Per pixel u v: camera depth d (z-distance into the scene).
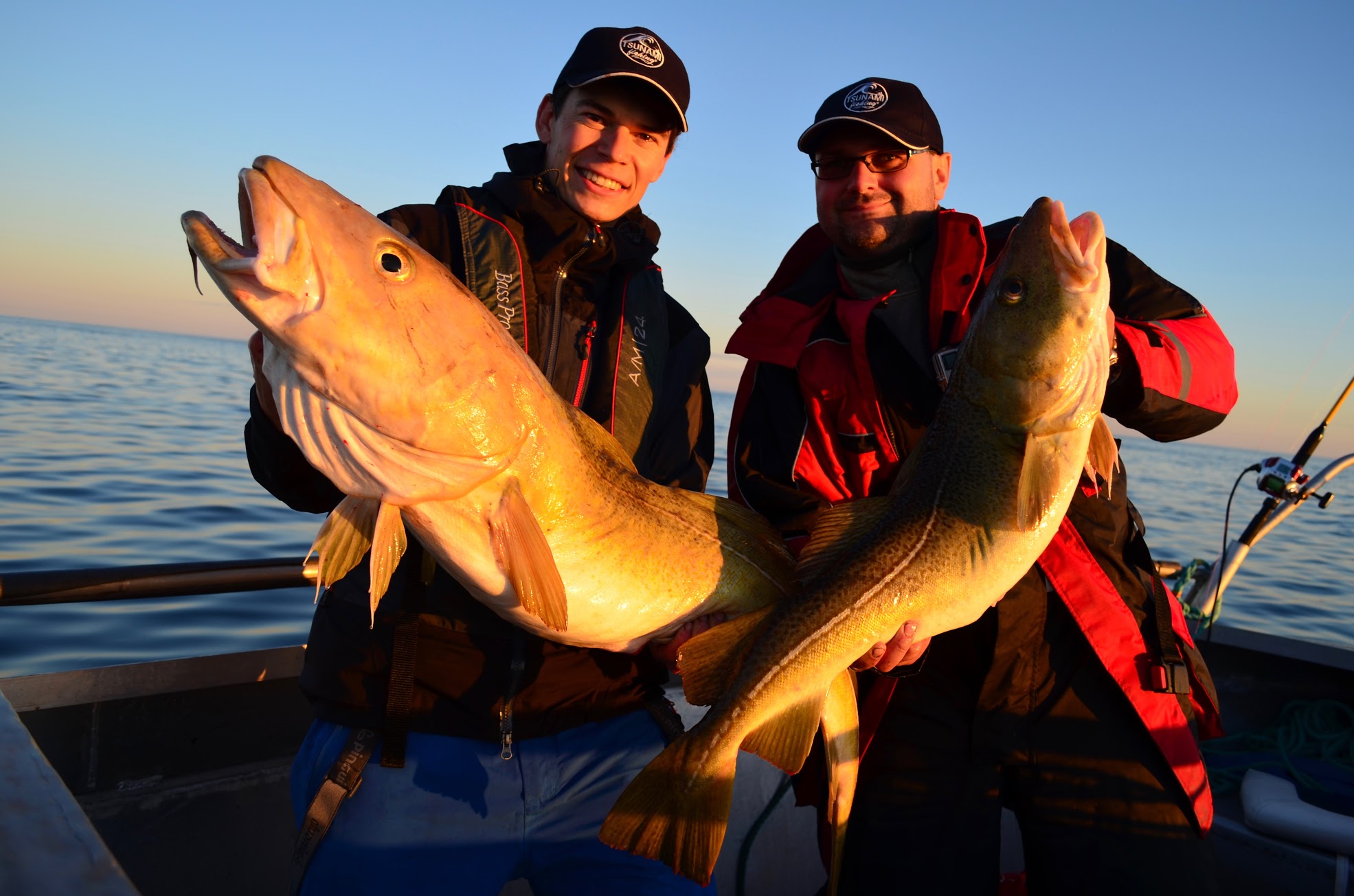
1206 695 2.37
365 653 1.81
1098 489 2.28
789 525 2.53
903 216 2.57
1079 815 2.31
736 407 2.81
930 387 2.47
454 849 1.82
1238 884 2.88
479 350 1.63
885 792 2.44
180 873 2.41
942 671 2.44
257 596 7.36
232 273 1.39
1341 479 44.72
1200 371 2.28
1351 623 11.31
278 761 2.56
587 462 1.86
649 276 2.29
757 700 1.96
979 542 2.10
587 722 2.00
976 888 2.38
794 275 2.97
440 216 2.08
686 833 1.87
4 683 2.13
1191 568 3.97
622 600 1.89
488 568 1.70
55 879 0.86
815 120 2.71
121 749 2.32
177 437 17.41
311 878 1.75
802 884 3.08
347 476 1.61
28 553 7.90
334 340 1.47
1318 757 3.25
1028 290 2.07
